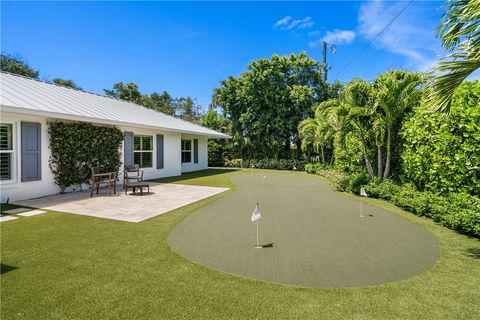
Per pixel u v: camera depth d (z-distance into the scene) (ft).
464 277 10.02
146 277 9.88
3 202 23.40
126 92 97.81
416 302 8.34
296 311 7.84
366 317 7.55
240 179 44.27
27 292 8.77
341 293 8.87
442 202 18.10
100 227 16.21
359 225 17.16
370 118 28.66
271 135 72.54
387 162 28.02
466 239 14.40
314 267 10.89
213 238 14.44
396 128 27.94
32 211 20.31
